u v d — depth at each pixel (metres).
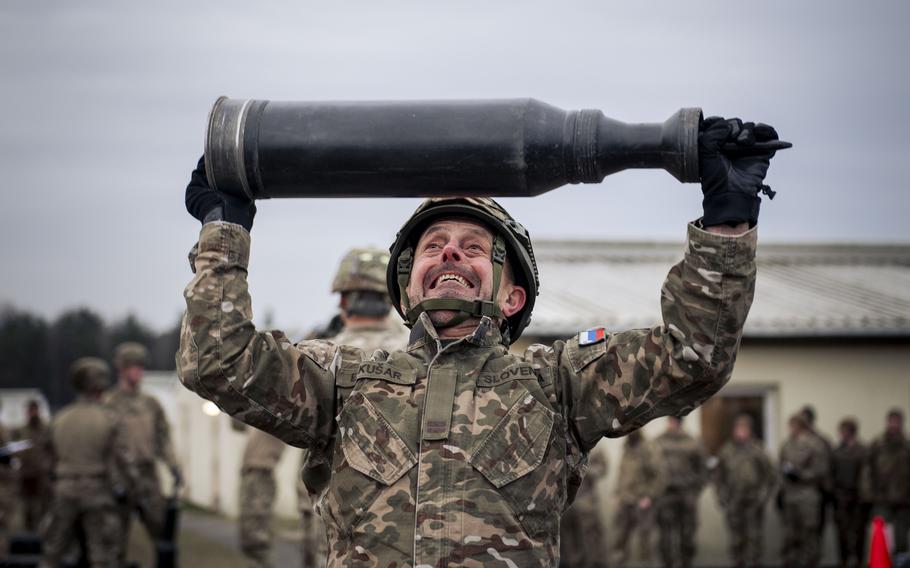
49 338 58.31
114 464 11.80
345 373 3.11
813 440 15.12
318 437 3.10
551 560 2.93
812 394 17.19
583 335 3.11
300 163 2.93
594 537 14.47
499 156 2.87
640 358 2.96
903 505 15.04
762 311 17.84
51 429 11.91
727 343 2.87
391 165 2.91
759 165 2.87
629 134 2.85
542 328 16.03
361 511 2.89
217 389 2.95
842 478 15.54
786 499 15.16
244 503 8.90
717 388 2.95
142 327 59.69
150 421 12.12
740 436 14.91
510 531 2.84
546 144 2.86
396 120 2.91
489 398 2.97
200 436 24.14
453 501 2.83
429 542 2.80
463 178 2.91
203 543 17.70
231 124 2.95
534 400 2.98
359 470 2.92
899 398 17.36
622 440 16.09
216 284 2.98
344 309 6.52
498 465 2.88
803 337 17.23
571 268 20.58
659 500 14.67
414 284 3.21
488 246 3.23
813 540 14.99
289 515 17.67
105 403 12.06
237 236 3.03
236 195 3.05
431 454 2.88
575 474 3.12
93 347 58.66
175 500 12.02
